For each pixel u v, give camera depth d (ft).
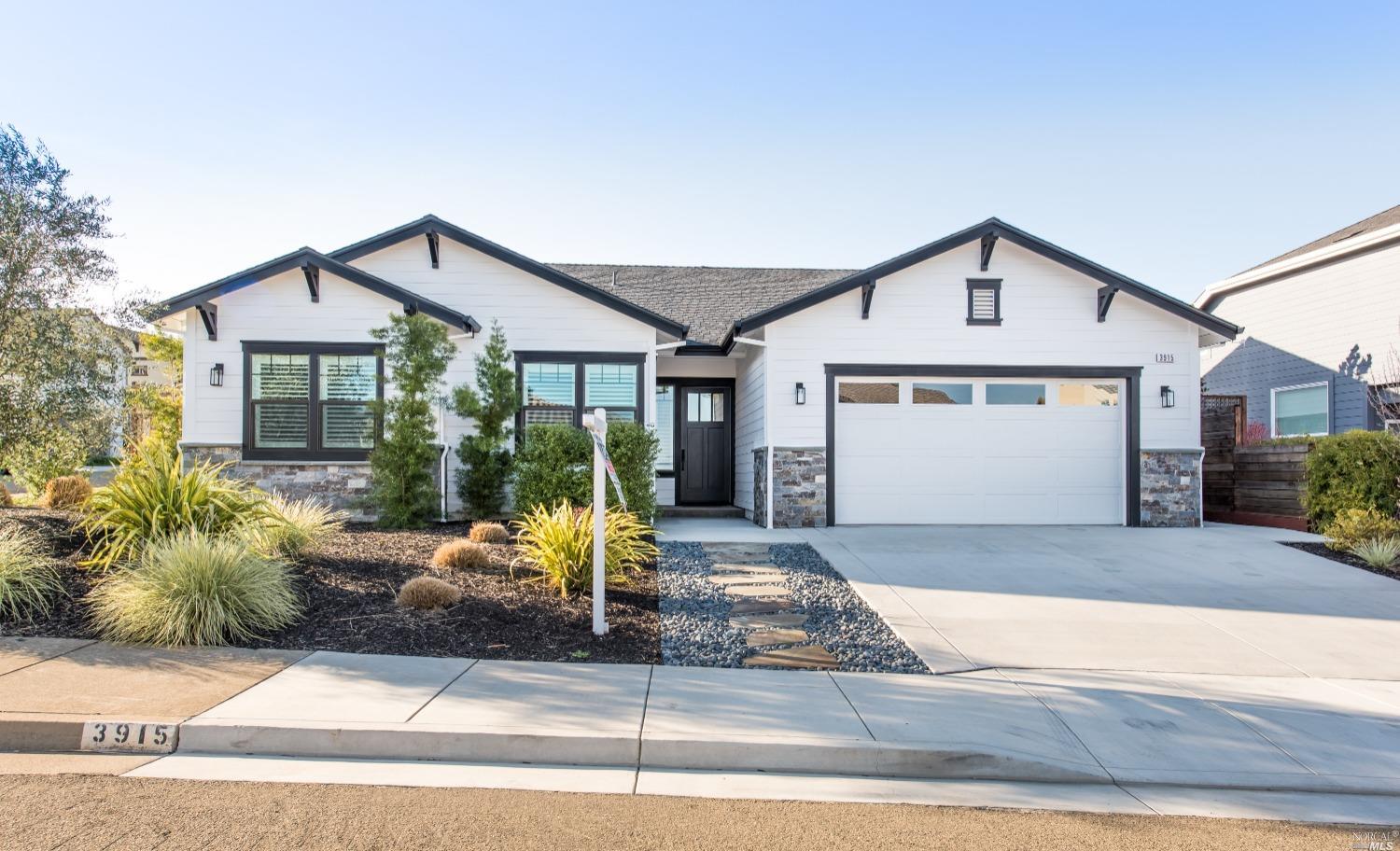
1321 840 11.93
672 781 13.48
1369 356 48.96
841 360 41.78
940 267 42.16
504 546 30.78
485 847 10.89
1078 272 42.37
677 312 50.47
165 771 13.20
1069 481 42.50
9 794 12.10
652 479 38.37
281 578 21.71
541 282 41.57
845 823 12.04
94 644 18.71
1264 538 37.22
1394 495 34.40
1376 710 17.03
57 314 29.04
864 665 19.34
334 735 14.06
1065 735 15.34
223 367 38.86
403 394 36.55
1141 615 24.18
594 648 19.94
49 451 30.30
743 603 25.00
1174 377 42.63
